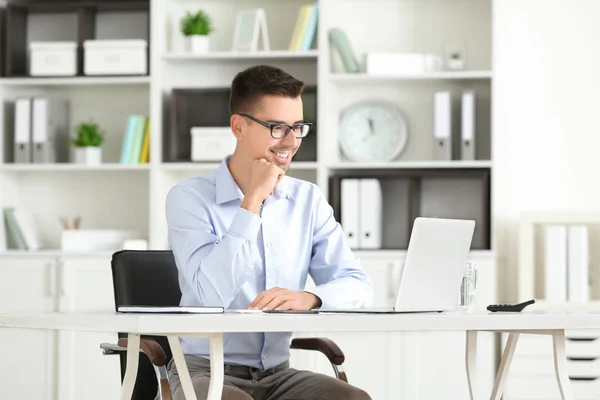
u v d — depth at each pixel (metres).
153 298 3.28
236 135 3.11
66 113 6.18
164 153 5.91
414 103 5.90
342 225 5.64
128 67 5.84
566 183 5.75
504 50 5.81
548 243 5.38
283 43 6.00
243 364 3.06
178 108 5.81
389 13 5.92
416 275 2.65
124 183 6.14
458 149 5.83
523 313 2.56
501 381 3.15
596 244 5.55
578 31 5.77
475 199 5.80
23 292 5.72
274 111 2.97
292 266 3.19
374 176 5.68
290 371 3.08
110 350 3.10
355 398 2.80
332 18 5.96
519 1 5.80
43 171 6.20
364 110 5.88
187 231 2.98
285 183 3.27
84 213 6.16
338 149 5.93
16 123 5.97
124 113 6.16
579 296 5.35
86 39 5.97
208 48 5.91
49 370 5.62
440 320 2.38
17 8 6.04
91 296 5.66
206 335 2.35
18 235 5.97
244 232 2.78
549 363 5.28
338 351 3.16
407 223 5.71
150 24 5.82
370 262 5.47
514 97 5.80
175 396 2.80
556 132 5.77
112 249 5.86
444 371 5.38
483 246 5.57
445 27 5.87
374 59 5.64
